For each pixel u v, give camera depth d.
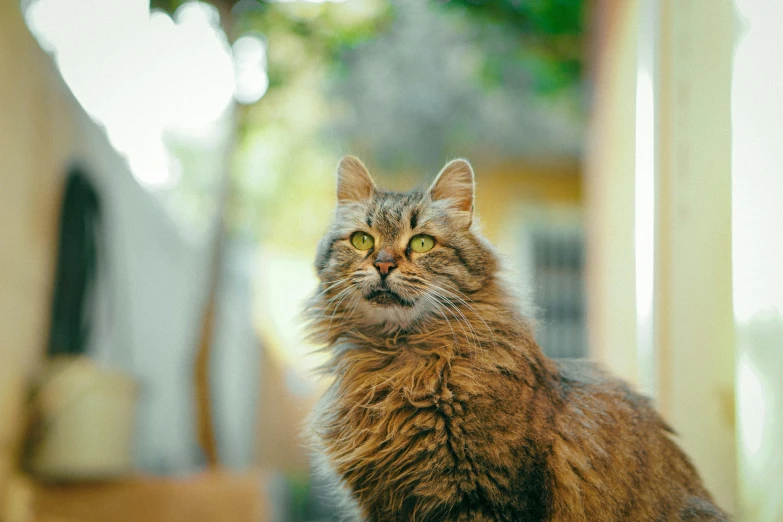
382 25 1.60
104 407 0.90
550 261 2.00
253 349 2.17
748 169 0.59
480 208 2.00
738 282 0.59
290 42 1.45
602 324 1.07
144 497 0.92
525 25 1.33
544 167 2.01
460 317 0.63
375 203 0.67
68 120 1.01
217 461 1.34
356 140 1.89
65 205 1.00
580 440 0.57
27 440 0.88
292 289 2.16
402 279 0.63
